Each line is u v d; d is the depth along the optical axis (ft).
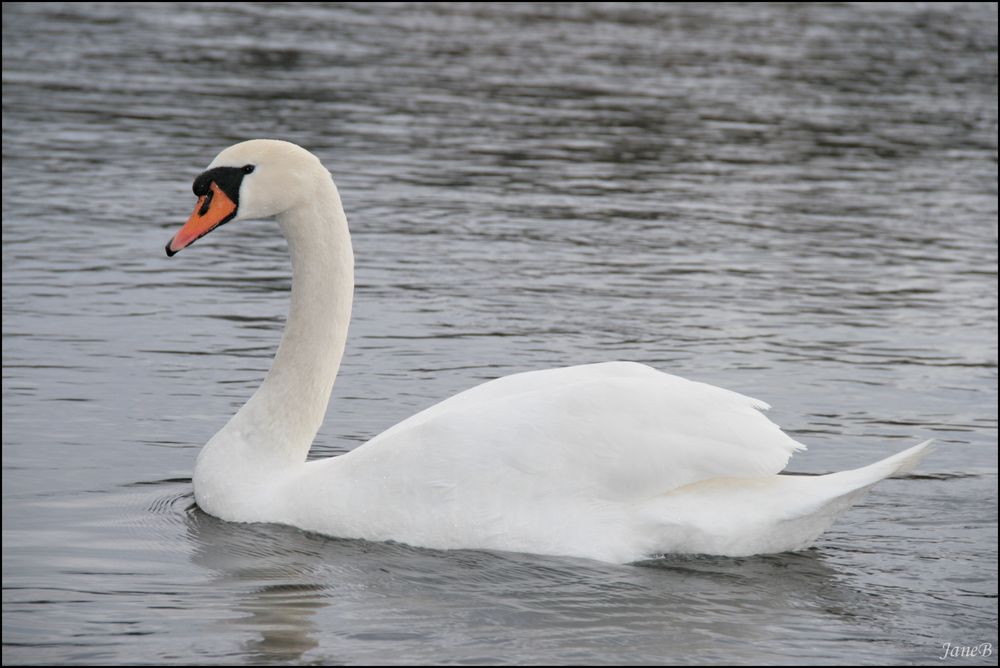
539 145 95.09
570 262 66.23
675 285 62.90
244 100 103.96
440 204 77.10
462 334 53.67
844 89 124.88
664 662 27.73
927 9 181.16
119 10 148.15
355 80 115.24
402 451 33.68
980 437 44.06
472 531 32.99
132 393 44.96
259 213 36.09
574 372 34.81
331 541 33.63
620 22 159.94
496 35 145.59
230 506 35.14
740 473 32.68
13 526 34.12
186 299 57.11
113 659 27.25
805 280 64.90
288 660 27.32
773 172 91.09
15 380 45.60
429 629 28.96
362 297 58.54
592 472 32.83
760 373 50.16
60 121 93.61
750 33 155.63
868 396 48.03
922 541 35.06
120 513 35.27
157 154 85.35
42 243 64.44
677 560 32.78
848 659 28.22
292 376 36.19
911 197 85.56
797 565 33.04
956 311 60.44
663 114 108.88
